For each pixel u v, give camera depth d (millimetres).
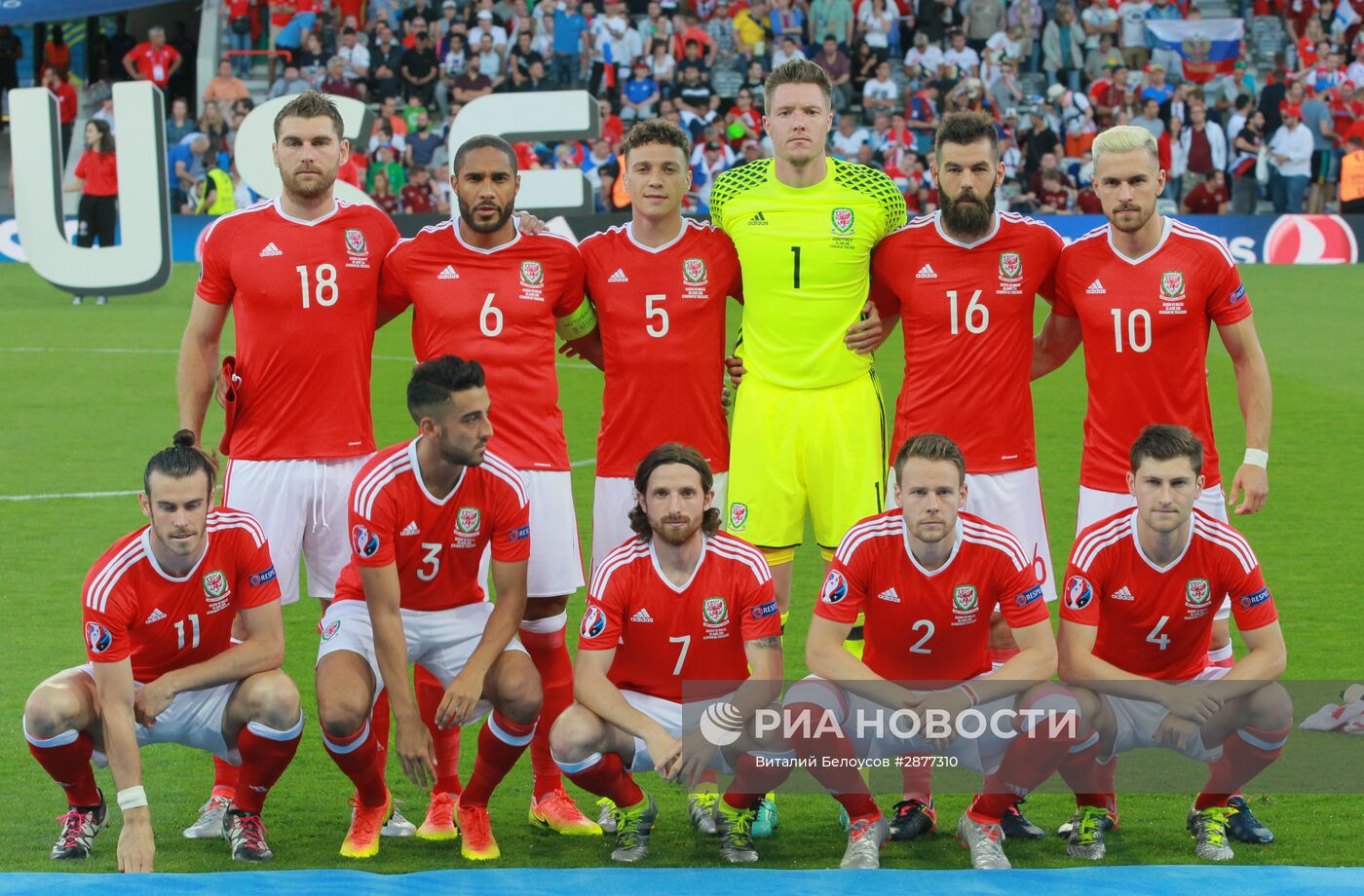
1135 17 52031
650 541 10945
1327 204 47875
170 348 34000
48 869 10734
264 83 54656
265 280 12406
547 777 11945
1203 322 12562
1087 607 10992
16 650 15586
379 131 46875
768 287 12797
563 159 45469
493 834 11734
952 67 50812
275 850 11227
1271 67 54188
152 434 26156
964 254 12656
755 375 13008
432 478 10938
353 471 12742
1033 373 13812
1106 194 12117
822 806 12359
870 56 51750
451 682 11469
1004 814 11562
